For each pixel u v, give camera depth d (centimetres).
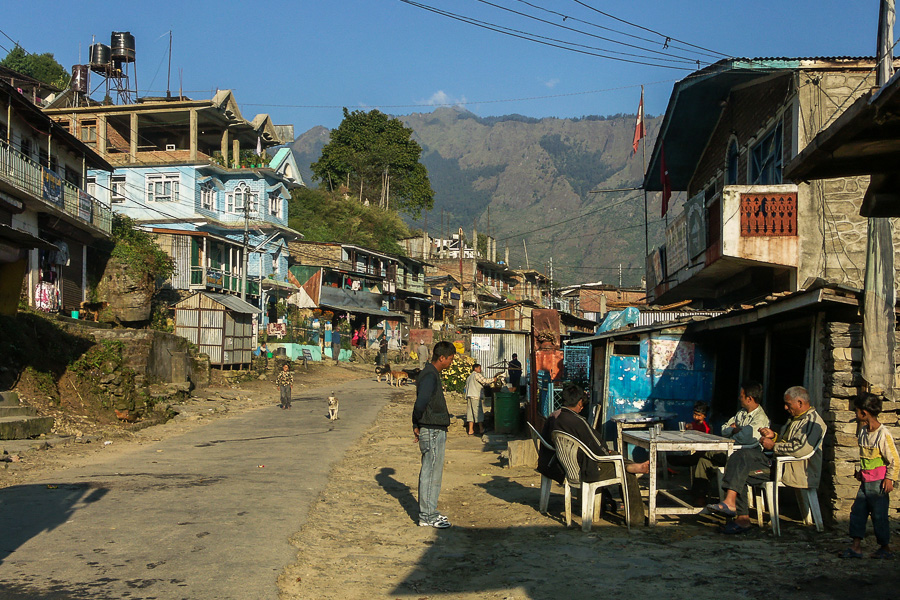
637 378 1273
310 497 877
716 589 553
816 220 1353
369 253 5578
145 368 1916
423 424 775
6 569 545
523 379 2239
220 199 4528
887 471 621
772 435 748
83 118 4325
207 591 512
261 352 3478
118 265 3030
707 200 1531
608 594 546
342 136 8038
